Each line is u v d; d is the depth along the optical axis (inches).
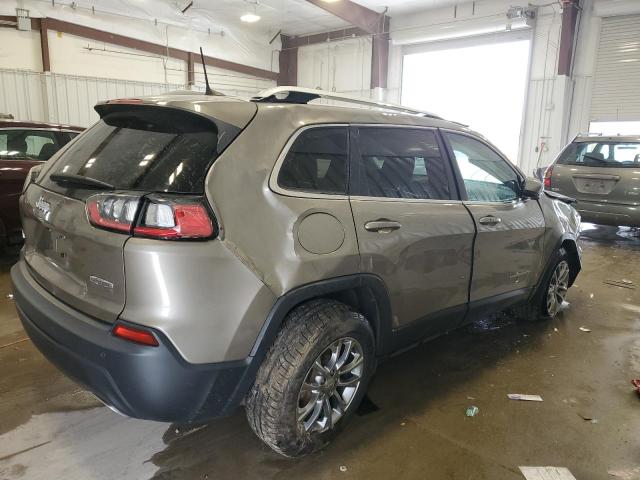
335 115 95.6
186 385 72.5
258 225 77.2
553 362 136.3
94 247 74.4
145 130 87.4
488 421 106.3
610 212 275.0
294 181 84.4
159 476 86.3
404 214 100.5
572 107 450.9
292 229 80.8
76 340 74.0
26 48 445.7
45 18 447.2
